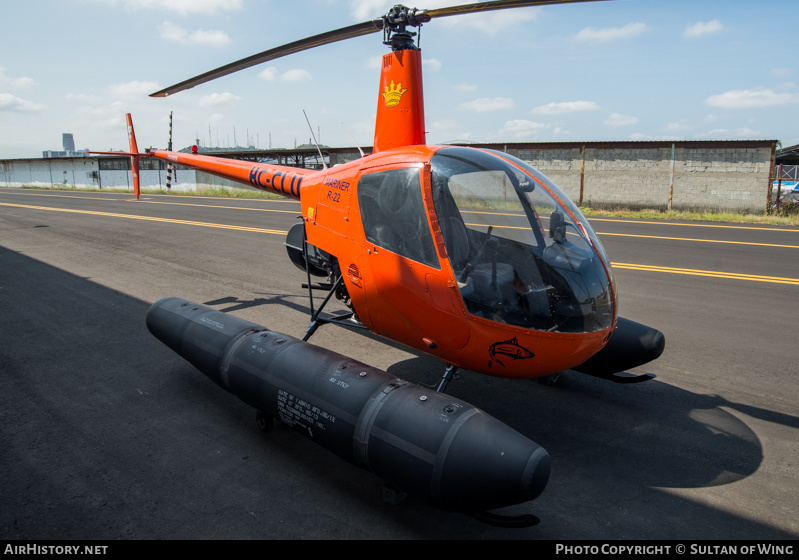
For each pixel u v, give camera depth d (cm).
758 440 350
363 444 261
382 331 372
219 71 598
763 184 1889
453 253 303
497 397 411
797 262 938
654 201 2009
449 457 230
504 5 393
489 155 334
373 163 364
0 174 4838
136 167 1236
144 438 343
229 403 394
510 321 290
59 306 635
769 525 266
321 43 493
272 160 2886
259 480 301
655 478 307
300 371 308
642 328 386
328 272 483
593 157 2059
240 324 383
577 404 400
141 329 556
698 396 414
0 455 320
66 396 401
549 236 312
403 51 402
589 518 271
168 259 938
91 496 283
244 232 1273
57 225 1391
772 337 544
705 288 743
